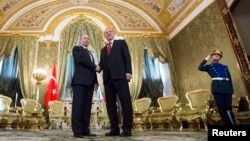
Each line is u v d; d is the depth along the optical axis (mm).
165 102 7000
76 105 3152
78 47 3359
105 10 10125
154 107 8602
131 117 3199
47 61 9297
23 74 8906
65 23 9844
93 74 3412
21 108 7285
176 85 9242
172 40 9648
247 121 4848
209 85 7293
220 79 3947
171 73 9398
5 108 6383
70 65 9367
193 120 6137
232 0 6031
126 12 10219
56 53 9438
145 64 9711
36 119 6383
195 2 7711
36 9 9695
